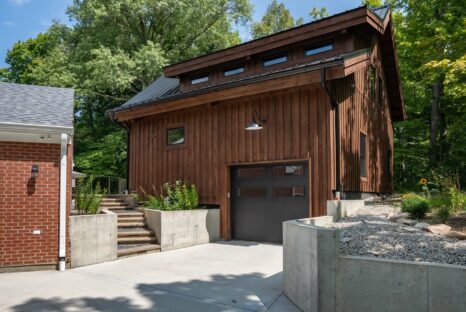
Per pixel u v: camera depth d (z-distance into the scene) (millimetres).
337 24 10883
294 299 5348
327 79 9109
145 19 26406
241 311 5055
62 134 7676
